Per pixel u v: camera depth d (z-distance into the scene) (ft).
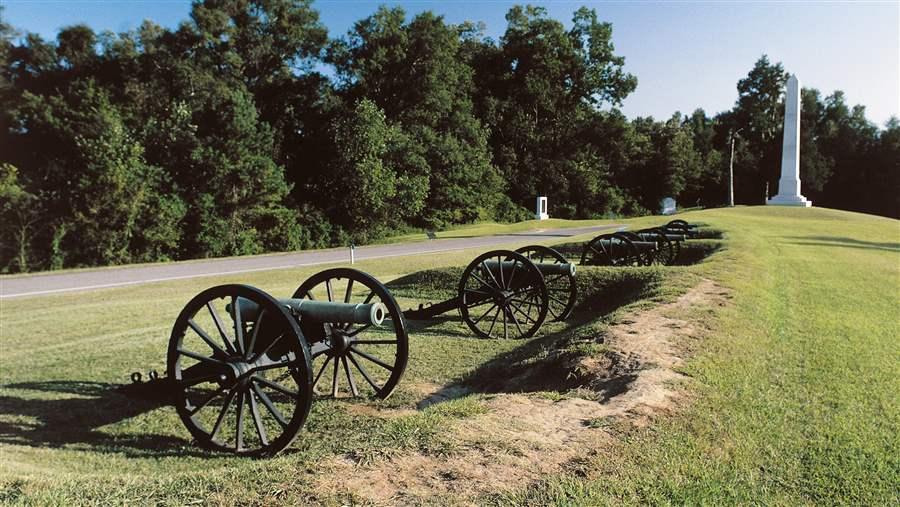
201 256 96.22
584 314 34.17
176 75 114.52
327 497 9.20
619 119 213.87
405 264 63.00
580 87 211.00
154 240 89.56
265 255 90.33
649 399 14.64
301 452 13.33
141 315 35.73
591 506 9.32
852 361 19.53
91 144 85.97
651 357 18.25
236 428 15.98
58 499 9.11
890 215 237.86
